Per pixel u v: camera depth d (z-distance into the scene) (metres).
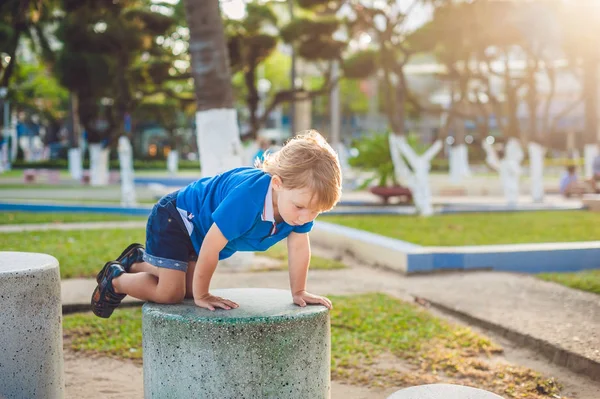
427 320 5.86
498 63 21.91
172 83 28.38
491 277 7.90
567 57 19.36
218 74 8.10
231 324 2.92
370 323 5.74
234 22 15.58
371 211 15.38
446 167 39.03
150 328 3.10
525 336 5.20
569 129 41.75
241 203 3.00
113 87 18.64
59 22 17.64
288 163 2.94
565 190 21.69
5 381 3.30
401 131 15.23
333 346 5.16
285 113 55.53
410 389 2.76
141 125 52.91
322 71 18.56
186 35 16.94
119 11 15.23
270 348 2.96
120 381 4.58
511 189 17.94
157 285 3.28
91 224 12.76
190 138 55.56
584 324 5.47
